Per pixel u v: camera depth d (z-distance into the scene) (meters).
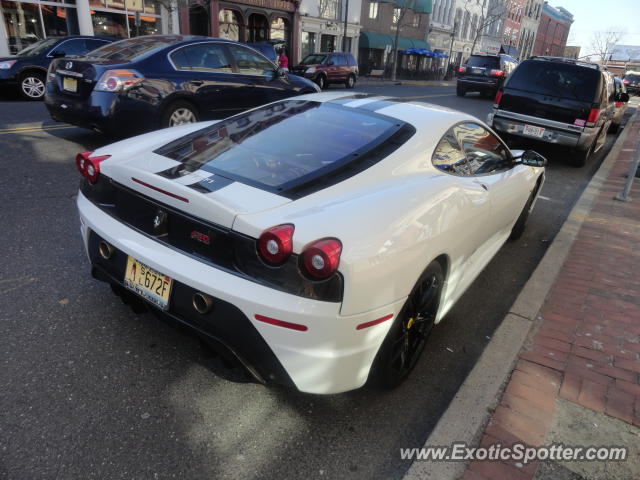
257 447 2.00
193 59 6.37
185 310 1.96
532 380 2.53
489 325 3.19
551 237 4.93
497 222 3.33
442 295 2.59
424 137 2.58
